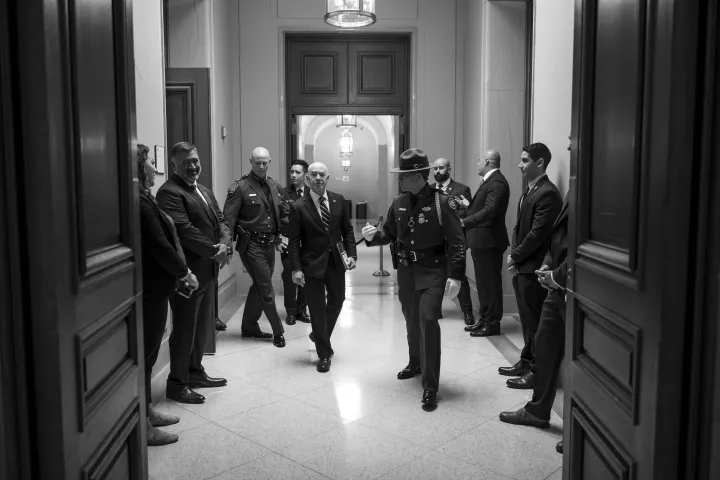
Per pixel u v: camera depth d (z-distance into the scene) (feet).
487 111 19.61
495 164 16.87
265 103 23.95
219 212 13.71
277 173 24.09
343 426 10.64
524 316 13.09
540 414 10.49
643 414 4.20
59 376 3.94
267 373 13.80
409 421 10.85
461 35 24.04
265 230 16.25
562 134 12.28
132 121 5.87
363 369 14.08
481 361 14.65
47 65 3.82
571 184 6.06
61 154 4.01
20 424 3.84
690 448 3.91
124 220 5.64
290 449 9.68
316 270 13.71
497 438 10.07
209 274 12.14
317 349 14.07
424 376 11.53
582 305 5.76
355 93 24.75
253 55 23.82
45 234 3.84
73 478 4.15
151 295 9.52
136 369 5.90
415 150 11.67
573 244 5.96
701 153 3.77
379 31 24.09
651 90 4.10
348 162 59.93
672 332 3.90
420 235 11.62
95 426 4.64
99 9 5.02
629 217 4.53
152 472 8.86
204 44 18.85
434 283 11.64
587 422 5.54
